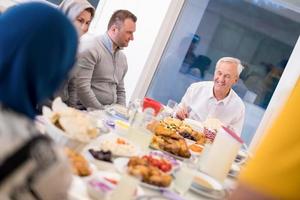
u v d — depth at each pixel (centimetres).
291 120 53
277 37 341
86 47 267
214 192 138
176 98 370
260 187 53
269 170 53
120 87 317
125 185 105
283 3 336
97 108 260
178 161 164
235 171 182
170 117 244
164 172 136
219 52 357
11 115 80
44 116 133
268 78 345
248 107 354
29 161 77
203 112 321
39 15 81
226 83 312
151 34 350
